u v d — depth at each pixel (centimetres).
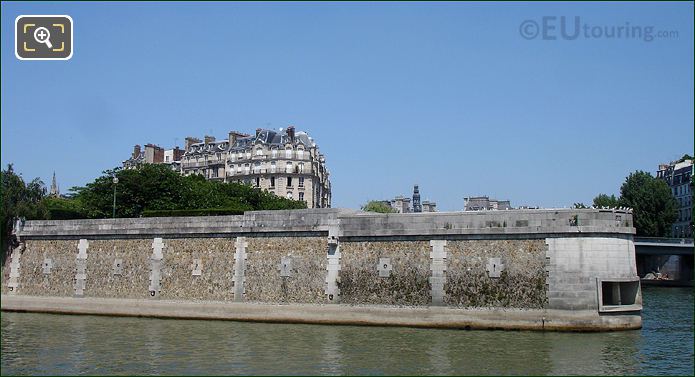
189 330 3616
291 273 3881
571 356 2747
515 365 2606
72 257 4556
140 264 4319
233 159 11112
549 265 3297
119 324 3900
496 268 3409
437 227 3553
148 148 11850
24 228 4762
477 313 3412
